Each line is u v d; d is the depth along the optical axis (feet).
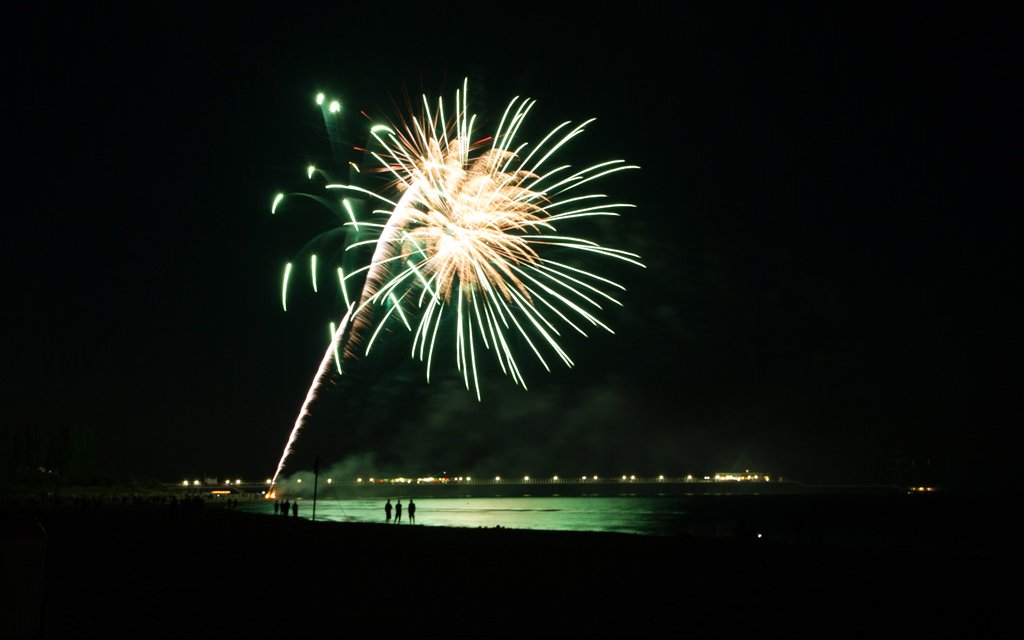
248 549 97.71
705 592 58.75
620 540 116.67
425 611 49.55
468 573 71.00
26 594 28.27
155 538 117.19
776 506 654.12
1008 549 178.19
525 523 307.99
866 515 433.48
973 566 77.25
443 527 161.38
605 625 45.21
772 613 49.60
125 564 77.41
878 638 42.27
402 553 92.63
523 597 55.93
